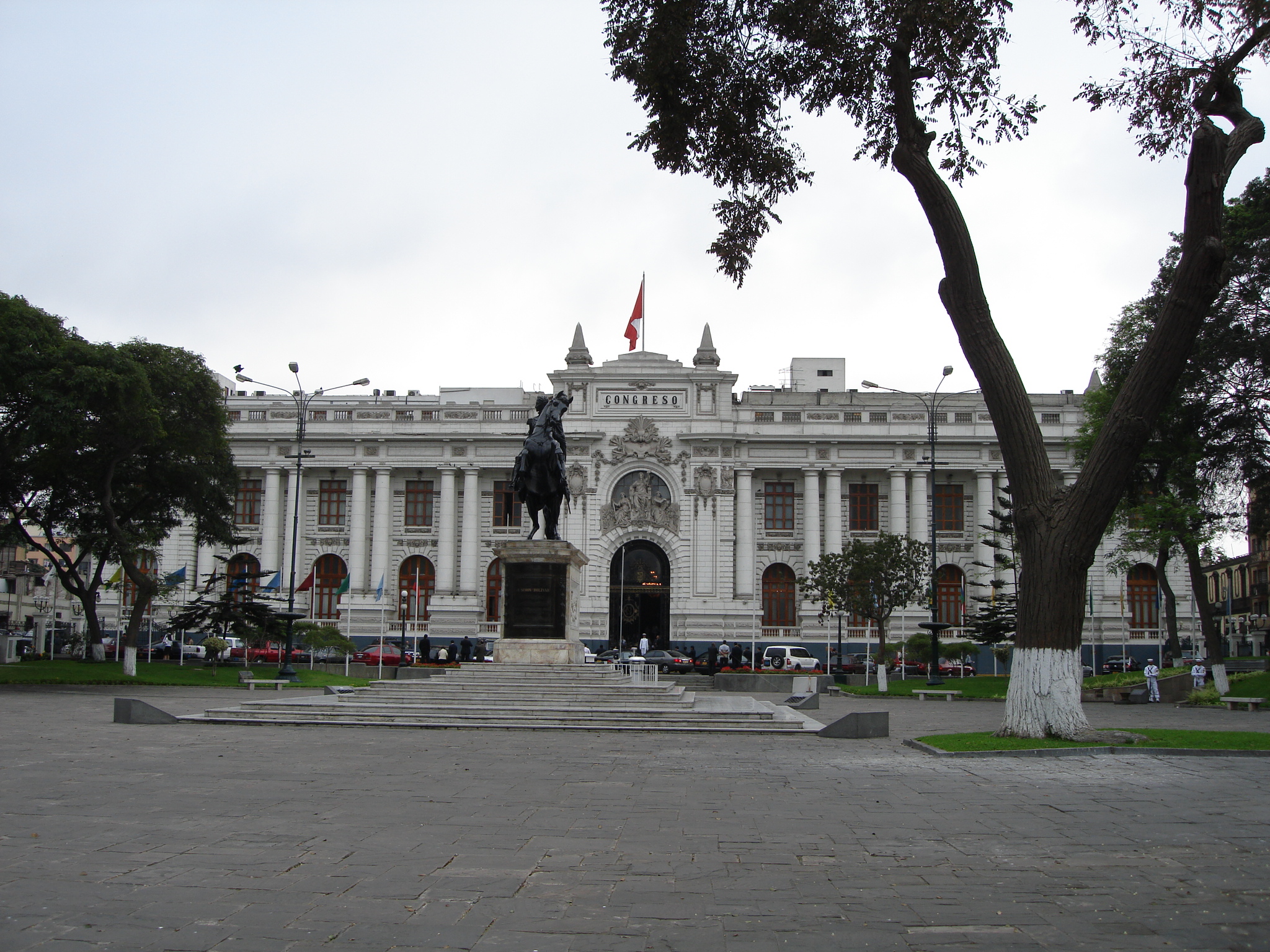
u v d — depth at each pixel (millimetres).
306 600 75250
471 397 82312
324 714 25719
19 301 41594
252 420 76812
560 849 11039
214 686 44156
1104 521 21406
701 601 72000
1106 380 48781
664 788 15445
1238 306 38562
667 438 73812
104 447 44094
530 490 31453
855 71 22203
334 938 7879
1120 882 9680
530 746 21156
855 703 42750
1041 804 14102
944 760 19188
